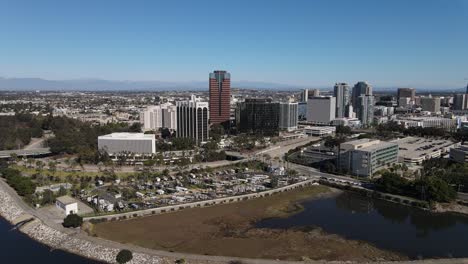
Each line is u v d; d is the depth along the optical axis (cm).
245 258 19112
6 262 18362
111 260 18600
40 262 18375
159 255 18750
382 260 19350
